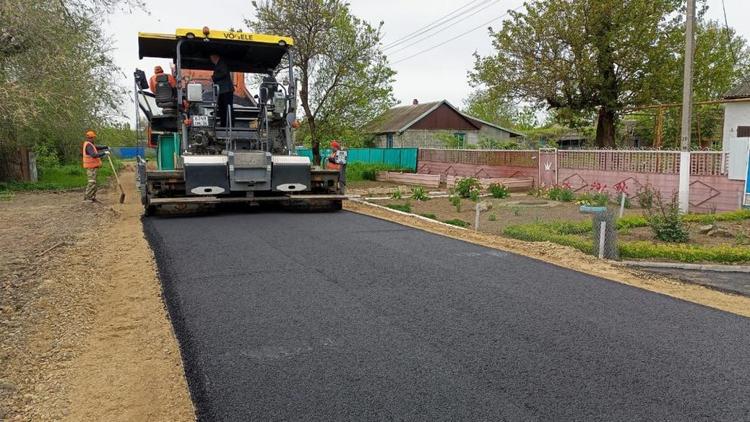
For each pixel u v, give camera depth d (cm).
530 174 2062
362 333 473
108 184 2361
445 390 373
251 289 594
